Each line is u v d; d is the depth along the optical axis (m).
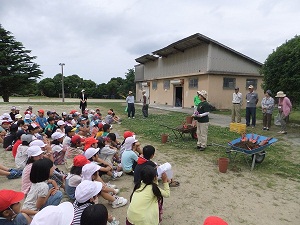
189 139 8.99
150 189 3.03
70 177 4.04
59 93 64.69
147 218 2.92
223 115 16.66
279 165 6.19
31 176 3.38
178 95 24.91
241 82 20.88
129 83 56.66
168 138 9.20
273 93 12.80
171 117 15.33
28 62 40.03
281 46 12.59
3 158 6.70
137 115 16.72
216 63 19.59
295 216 3.81
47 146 6.03
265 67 13.09
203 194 4.53
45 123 9.90
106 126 7.49
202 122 7.39
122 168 5.53
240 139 6.43
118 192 4.57
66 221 2.15
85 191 2.86
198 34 18.41
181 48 22.30
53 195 3.51
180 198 4.36
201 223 3.59
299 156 7.03
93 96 63.34
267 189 4.79
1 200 2.45
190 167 6.00
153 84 29.38
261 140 6.30
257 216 3.79
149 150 4.27
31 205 3.33
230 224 3.55
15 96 56.34
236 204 4.16
